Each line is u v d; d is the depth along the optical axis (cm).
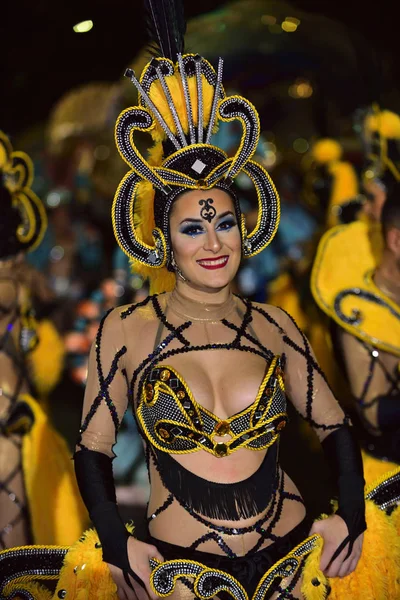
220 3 1245
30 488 477
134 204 378
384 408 482
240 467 356
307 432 721
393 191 492
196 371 361
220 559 351
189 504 354
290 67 979
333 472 379
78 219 1108
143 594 348
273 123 1027
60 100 1395
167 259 369
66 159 1209
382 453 479
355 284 501
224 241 362
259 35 962
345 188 745
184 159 364
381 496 405
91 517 353
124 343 368
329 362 572
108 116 1180
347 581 381
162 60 372
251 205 862
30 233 512
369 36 1270
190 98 371
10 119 1404
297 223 897
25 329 505
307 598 358
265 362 371
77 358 773
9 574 390
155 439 358
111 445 366
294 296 748
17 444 483
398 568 387
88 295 1034
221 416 357
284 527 363
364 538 384
